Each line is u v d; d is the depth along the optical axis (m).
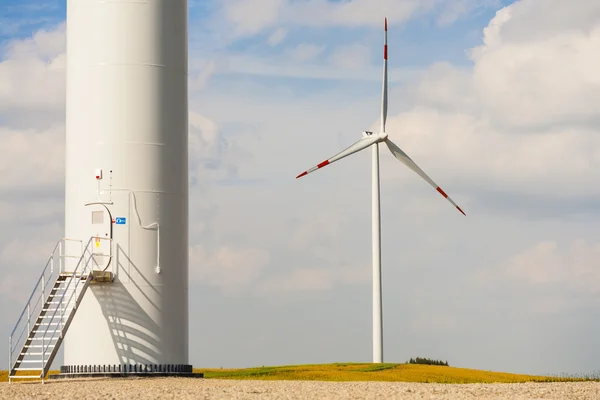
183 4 41.31
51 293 38.44
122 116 39.50
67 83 40.66
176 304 40.09
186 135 41.34
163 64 40.19
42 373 35.44
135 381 35.69
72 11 40.50
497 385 34.78
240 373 44.72
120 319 39.12
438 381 43.22
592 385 35.19
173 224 40.19
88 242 38.78
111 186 39.34
